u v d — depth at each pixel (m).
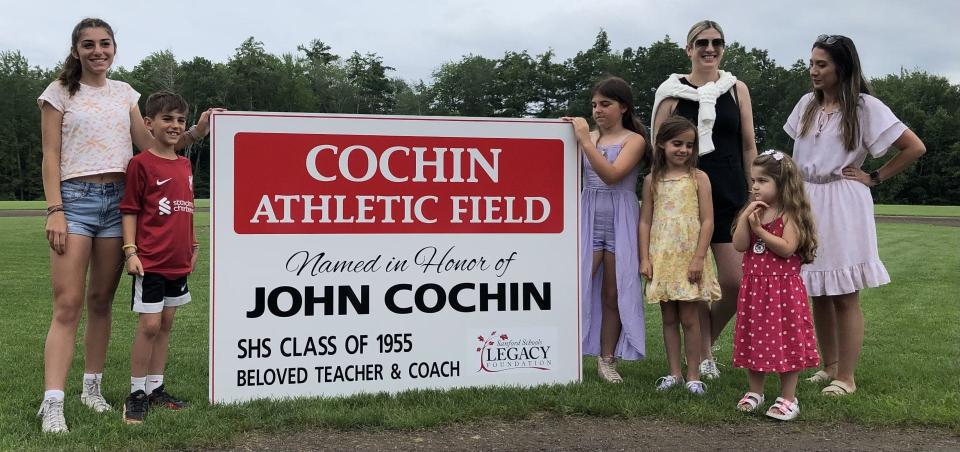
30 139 68.06
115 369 4.98
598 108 4.61
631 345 4.43
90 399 3.95
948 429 3.64
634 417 3.82
